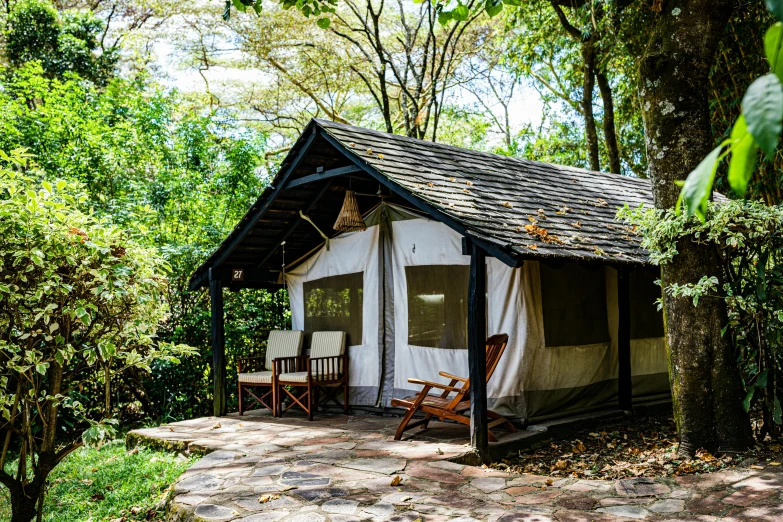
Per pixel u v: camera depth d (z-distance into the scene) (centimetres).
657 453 657
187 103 2122
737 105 1047
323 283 991
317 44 2009
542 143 2112
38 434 812
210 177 1298
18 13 1728
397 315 884
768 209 589
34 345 482
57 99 1295
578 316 838
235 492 518
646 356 945
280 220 928
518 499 489
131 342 521
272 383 898
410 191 699
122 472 664
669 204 620
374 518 448
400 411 869
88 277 476
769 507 444
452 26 2044
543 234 696
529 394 774
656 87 629
